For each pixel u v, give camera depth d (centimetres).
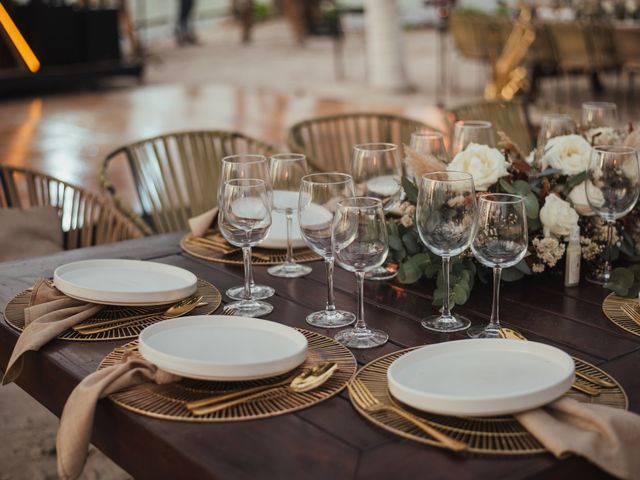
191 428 123
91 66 905
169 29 1520
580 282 183
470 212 150
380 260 149
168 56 1221
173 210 306
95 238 288
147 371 134
